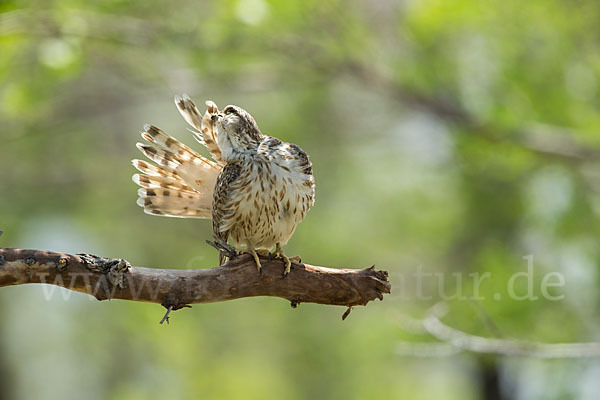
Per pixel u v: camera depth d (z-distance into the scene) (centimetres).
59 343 2366
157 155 773
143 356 2264
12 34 1175
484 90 1341
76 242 2144
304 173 712
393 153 1833
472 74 1363
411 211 1808
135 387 2314
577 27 1313
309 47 1346
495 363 1115
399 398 2284
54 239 2105
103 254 2145
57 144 2033
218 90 1423
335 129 1766
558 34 1327
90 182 2095
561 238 1285
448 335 974
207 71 1333
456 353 984
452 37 1416
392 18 1488
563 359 1064
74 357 2402
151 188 791
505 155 1335
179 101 783
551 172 1352
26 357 2450
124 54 1330
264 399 2255
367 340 1866
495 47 1348
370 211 1894
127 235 2127
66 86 1479
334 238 1883
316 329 1995
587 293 1165
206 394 2256
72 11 1207
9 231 1942
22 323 2342
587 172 1353
